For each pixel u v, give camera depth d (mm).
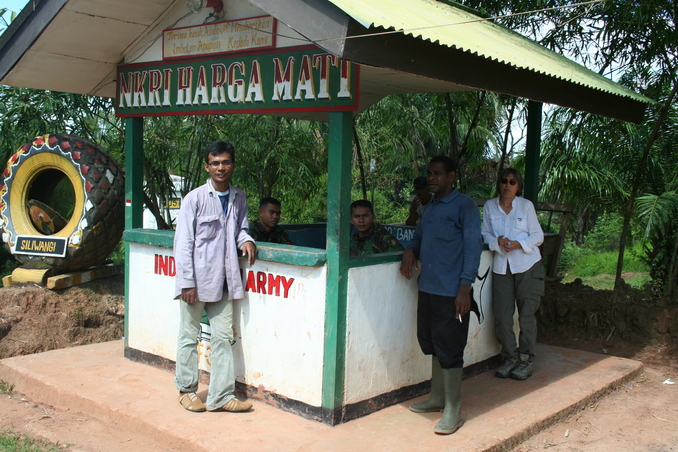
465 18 4758
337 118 3590
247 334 4117
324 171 9430
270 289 3959
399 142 10078
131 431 3891
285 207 10305
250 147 7910
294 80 3807
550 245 6305
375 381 3939
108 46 4832
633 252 9094
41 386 4523
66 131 7680
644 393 4754
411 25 3227
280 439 3529
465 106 7430
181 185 8312
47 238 6422
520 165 8320
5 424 4113
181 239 3842
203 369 4488
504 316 4719
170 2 4441
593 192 7672
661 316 6152
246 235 3959
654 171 6965
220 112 4293
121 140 7895
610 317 6297
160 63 4691
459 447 3445
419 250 4008
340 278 3619
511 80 3941
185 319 3961
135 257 4902
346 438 3547
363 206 4434
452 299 3711
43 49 4707
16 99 7148
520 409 4098
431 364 4363
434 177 3809
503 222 4711
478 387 4531
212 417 3855
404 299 4098
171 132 7602
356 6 3131
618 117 5172
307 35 3070
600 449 3740
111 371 4734
